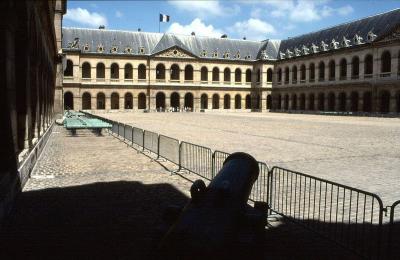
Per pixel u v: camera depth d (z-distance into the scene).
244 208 5.91
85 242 7.56
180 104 89.25
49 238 7.77
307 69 80.94
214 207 5.42
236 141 24.50
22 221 8.80
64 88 79.62
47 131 24.78
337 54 72.88
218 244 4.77
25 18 12.84
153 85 86.38
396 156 18.59
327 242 7.65
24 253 7.00
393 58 61.62
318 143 23.59
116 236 7.89
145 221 8.85
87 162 16.62
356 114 67.31
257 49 97.62
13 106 10.52
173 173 14.30
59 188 11.90
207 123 43.53
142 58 85.88
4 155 10.26
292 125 40.06
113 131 29.59
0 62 9.75
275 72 91.69
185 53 88.44
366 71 68.50
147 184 12.54
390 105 62.22
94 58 82.19
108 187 12.10
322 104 78.94
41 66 20.66
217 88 92.00
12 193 9.74
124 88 84.88
